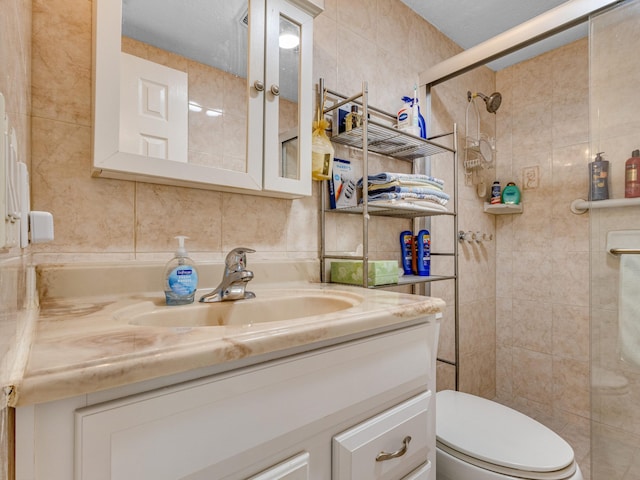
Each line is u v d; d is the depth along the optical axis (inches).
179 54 33.2
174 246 34.8
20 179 16.6
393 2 58.9
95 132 27.9
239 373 17.1
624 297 49.0
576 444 61.9
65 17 29.2
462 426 39.2
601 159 51.6
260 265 40.3
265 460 18.1
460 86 72.9
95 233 30.4
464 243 72.2
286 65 40.9
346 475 21.6
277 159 39.1
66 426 12.8
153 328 18.7
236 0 37.0
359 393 22.8
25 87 23.1
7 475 10.9
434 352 30.1
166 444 14.8
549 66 74.2
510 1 59.5
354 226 51.9
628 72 48.7
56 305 26.5
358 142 51.0
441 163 67.1
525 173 77.4
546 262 73.4
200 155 34.0
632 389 47.9
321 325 20.1
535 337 74.3
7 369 11.4
